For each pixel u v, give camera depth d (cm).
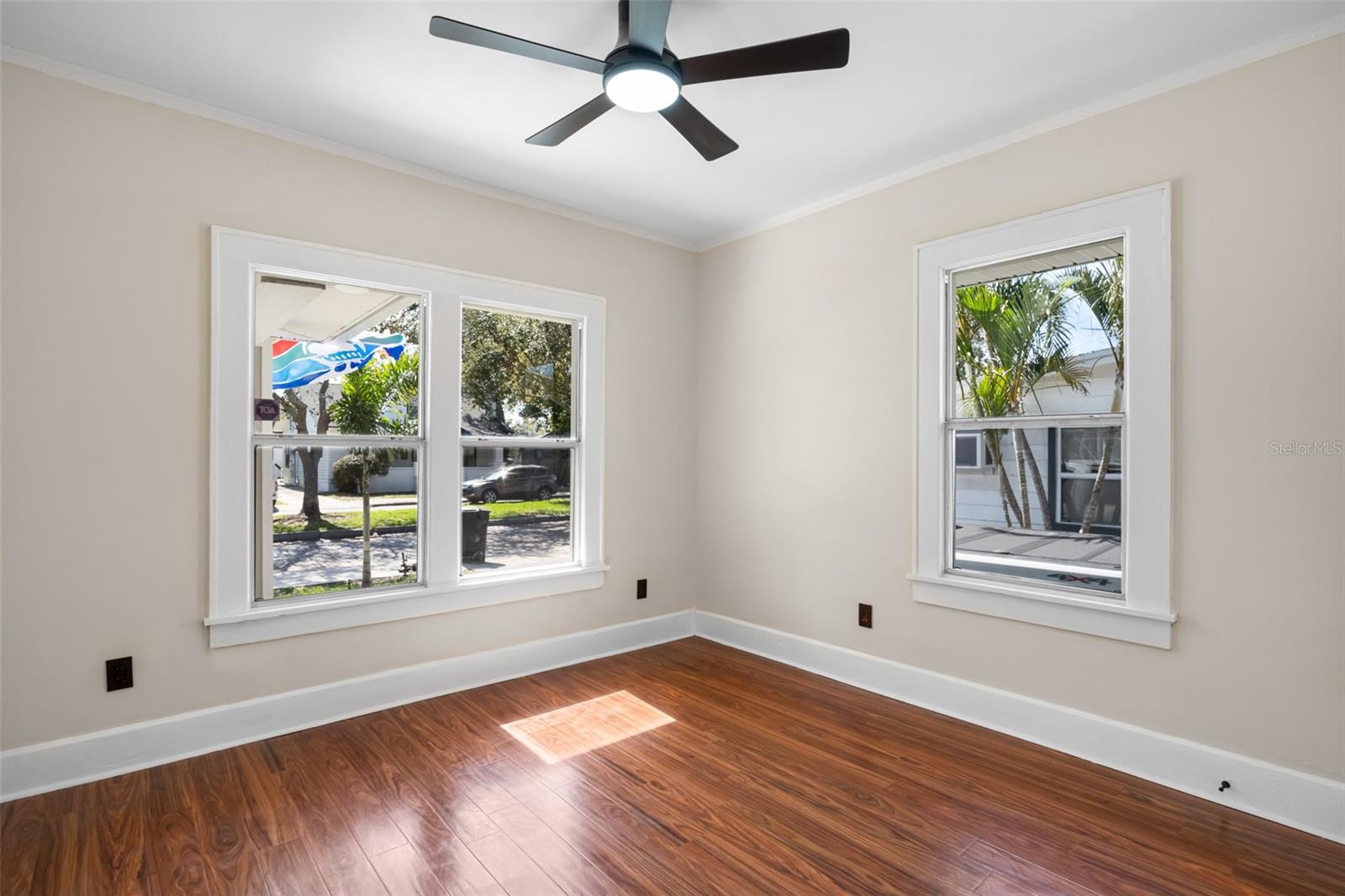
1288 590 216
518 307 352
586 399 380
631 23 180
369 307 308
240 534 269
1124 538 251
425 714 300
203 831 208
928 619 311
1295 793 213
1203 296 233
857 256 342
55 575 233
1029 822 215
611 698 320
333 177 292
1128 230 248
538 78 243
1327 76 209
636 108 210
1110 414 259
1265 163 220
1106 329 261
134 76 241
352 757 257
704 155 240
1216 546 230
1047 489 277
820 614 358
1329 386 209
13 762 225
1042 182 273
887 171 323
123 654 245
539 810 221
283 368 285
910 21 208
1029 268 283
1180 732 237
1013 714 280
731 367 410
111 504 243
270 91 251
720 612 416
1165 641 239
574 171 323
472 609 336
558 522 374
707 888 183
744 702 316
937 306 308
